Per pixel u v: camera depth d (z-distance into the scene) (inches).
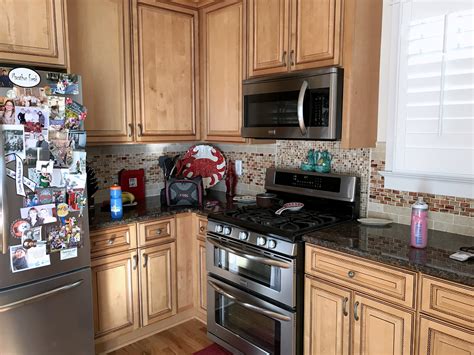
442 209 79.8
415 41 81.3
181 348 102.0
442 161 79.4
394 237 76.4
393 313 66.0
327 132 82.9
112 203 96.8
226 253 95.5
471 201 75.7
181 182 110.9
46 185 75.9
